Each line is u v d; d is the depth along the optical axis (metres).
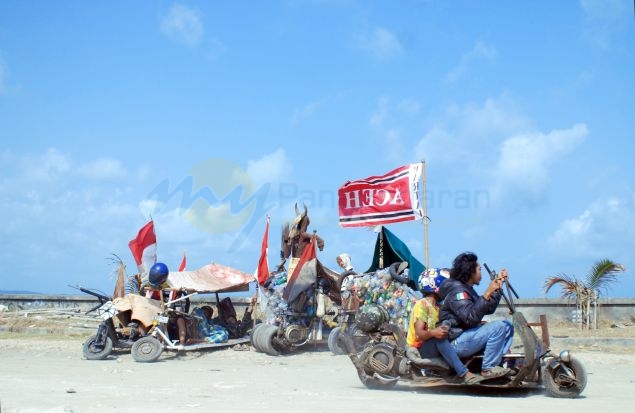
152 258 16.86
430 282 9.51
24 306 26.28
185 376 11.66
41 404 7.56
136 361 14.35
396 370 9.48
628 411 7.44
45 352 16.25
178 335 15.88
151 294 15.73
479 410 7.39
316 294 16.33
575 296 21.95
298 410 7.25
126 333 14.97
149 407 7.40
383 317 9.96
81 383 10.20
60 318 24.17
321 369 13.07
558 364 8.77
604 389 9.75
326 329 16.62
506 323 9.08
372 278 15.14
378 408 7.48
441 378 9.27
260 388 9.78
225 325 17.53
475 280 9.40
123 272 15.95
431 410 7.36
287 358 15.28
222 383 10.54
